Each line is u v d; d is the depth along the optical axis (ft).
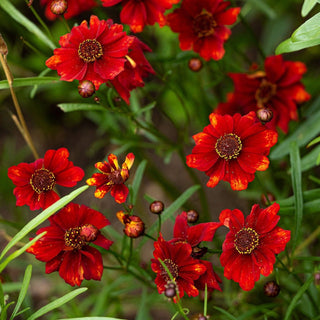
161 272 1.99
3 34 2.65
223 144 2.01
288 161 2.52
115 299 2.54
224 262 1.98
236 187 2.02
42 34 2.26
